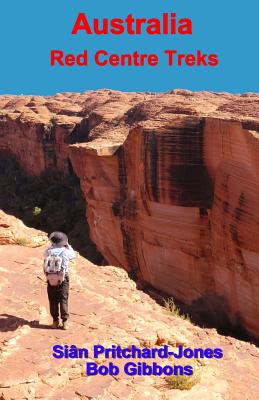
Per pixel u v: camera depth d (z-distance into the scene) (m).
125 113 40.81
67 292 6.71
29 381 5.41
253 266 17.20
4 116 73.69
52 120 58.03
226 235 18.38
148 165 21.89
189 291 21.50
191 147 20.41
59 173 56.75
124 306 8.08
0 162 72.00
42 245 10.80
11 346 6.07
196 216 20.59
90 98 74.44
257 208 16.70
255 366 7.03
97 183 27.84
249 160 17.03
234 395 6.02
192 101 30.61
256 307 17.45
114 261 28.30
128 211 24.72
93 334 6.57
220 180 18.89
